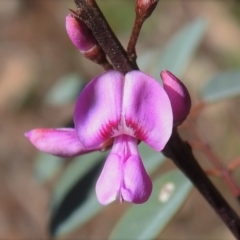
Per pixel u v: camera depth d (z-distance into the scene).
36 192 0.34
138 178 0.12
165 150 0.13
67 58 0.38
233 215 0.13
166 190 0.15
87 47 0.12
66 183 0.16
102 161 0.16
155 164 0.15
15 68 0.39
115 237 0.15
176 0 0.32
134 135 0.12
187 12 0.31
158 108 0.12
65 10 0.39
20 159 0.36
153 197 0.15
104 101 0.12
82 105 0.12
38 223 0.33
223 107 0.30
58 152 0.13
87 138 0.12
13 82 0.38
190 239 0.30
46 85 0.38
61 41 0.38
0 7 0.41
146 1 0.12
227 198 0.27
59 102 0.19
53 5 0.39
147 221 0.15
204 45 0.31
